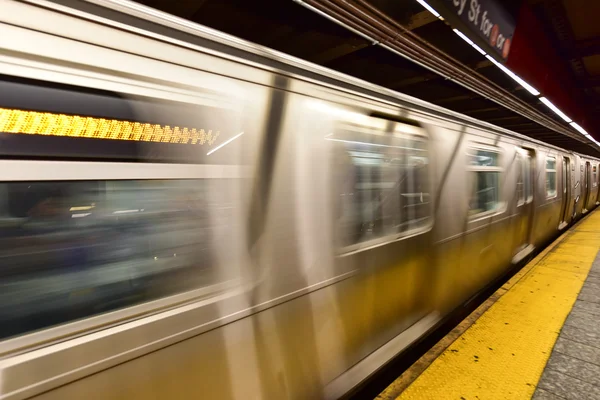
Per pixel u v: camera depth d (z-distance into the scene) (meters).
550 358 2.71
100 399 1.12
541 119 6.31
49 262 1.09
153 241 1.30
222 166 1.48
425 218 2.93
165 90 1.30
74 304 1.14
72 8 1.10
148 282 1.29
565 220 9.09
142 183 1.28
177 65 1.34
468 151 3.60
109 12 1.18
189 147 1.37
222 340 1.46
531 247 6.07
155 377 1.25
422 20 2.57
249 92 1.59
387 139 2.48
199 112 1.40
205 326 1.40
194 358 1.37
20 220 1.05
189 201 1.39
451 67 3.24
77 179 1.09
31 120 1.01
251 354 1.58
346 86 2.13
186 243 1.38
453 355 2.75
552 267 5.26
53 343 1.05
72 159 1.08
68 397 1.06
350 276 2.15
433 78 4.33
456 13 2.38
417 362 2.72
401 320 2.71
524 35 3.80
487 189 4.15
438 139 3.08
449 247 3.30
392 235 2.55
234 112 1.52
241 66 1.56
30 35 1.02
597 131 10.16
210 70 1.45
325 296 1.97
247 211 1.57
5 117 0.97
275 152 1.69
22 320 1.04
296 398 1.82
